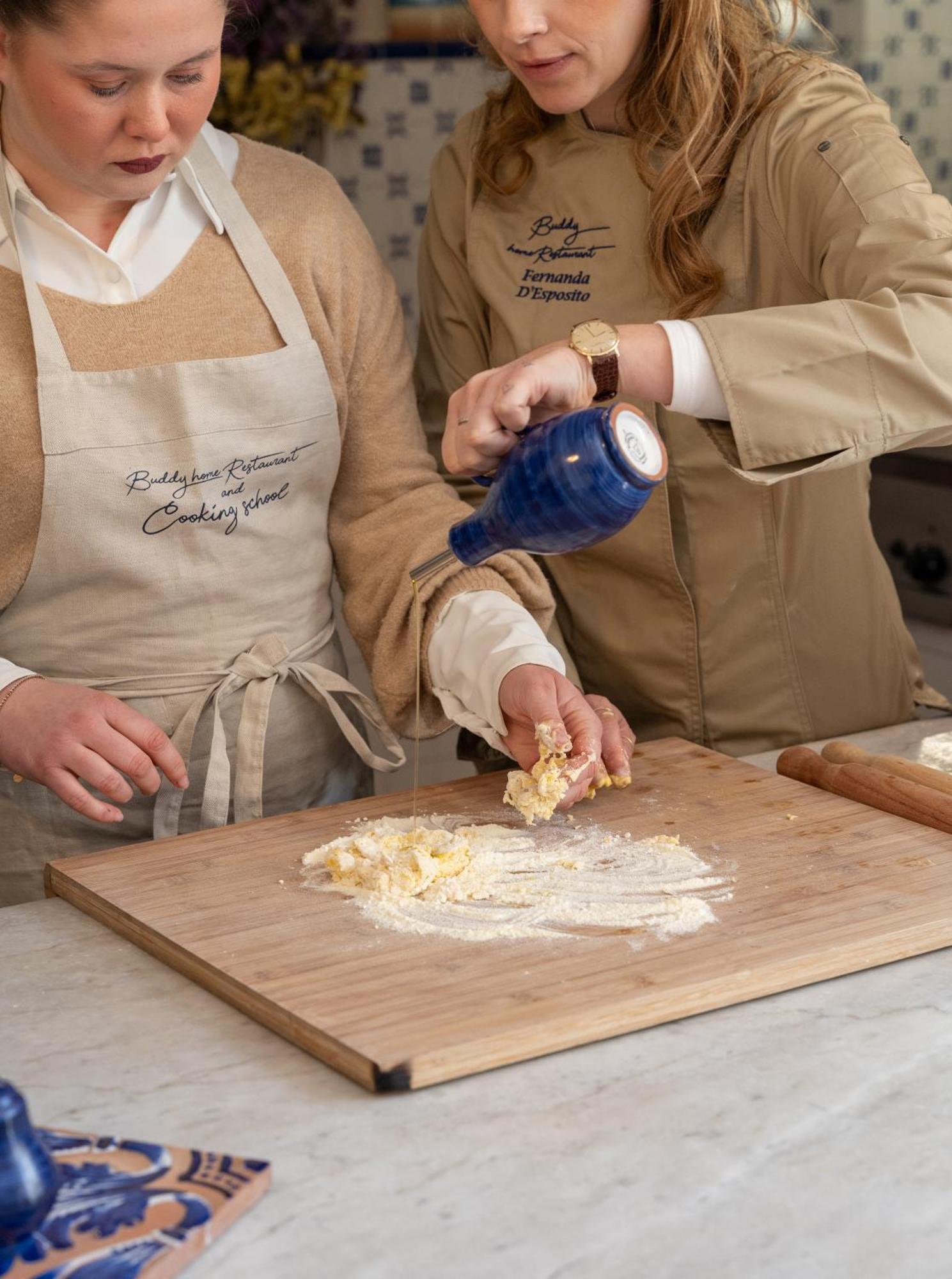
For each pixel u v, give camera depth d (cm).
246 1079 89
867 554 164
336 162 400
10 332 132
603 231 154
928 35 314
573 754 126
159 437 136
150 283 137
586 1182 78
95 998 100
